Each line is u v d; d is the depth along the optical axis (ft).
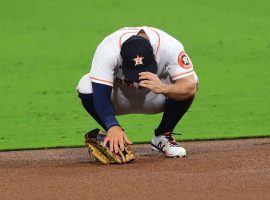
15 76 133.28
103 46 70.95
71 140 90.12
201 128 95.55
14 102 113.91
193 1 216.54
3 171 71.41
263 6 207.31
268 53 150.41
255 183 64.44
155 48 70.44
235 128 95.30
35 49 158.20
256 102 111.34
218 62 143.02
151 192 61.93
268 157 73.92
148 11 202.49
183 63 71.10
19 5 210.79
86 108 76.13
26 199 61.00
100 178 66.59
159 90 69.72
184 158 74.74
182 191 62.18
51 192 62.64
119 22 188.14
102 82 70.49
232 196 60.75
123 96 74.95
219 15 195.00
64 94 118.93
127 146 73.61
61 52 154.81
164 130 76.89
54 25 185.26
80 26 183.52
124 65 69.26
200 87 122.42
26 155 82.53
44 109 108.88
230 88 121.39
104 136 73.72
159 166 71.00
